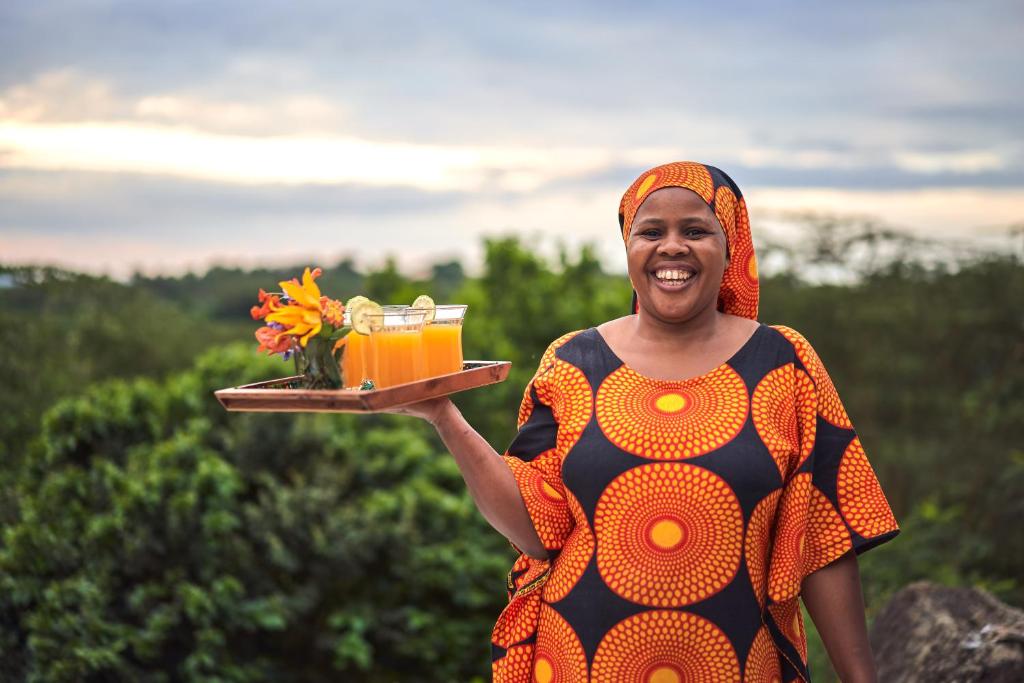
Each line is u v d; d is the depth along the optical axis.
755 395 2.08
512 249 9.21
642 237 2.16
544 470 2.20
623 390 2.14
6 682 4.78
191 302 11.94
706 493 1.99
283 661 5.96
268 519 5.82
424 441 7.29
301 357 1.98
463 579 6.29
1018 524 4.82
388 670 6.22
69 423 5.54
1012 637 3.05
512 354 8.55
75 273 6.72
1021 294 5.36
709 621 1.99
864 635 2.10
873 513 2.08
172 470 5.46
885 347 5.83
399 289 9.98
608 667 2.02
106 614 5.11
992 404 5.28
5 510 5.17
